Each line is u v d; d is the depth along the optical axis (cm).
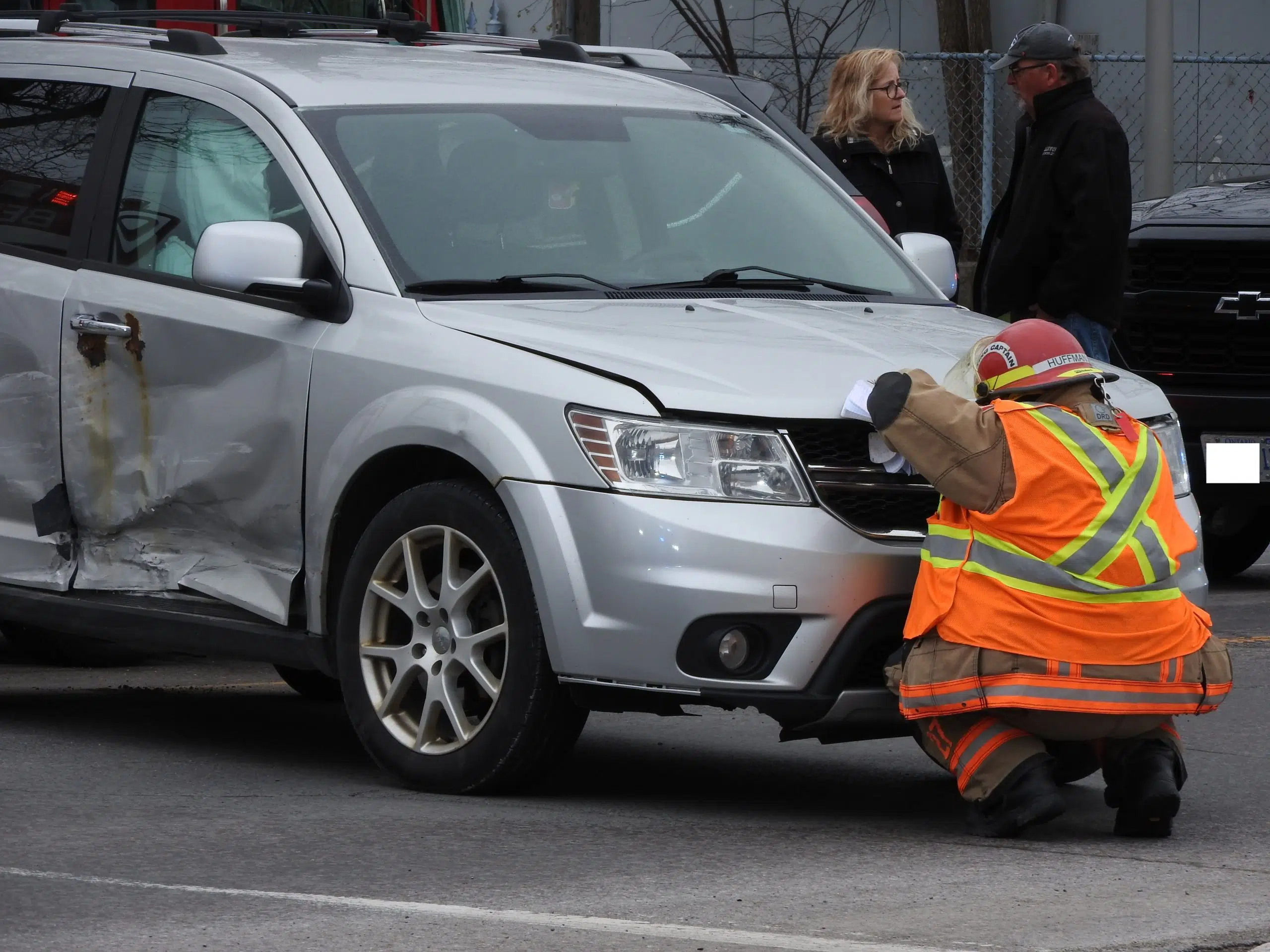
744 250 2231
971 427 1709
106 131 2330
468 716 1923
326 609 2022
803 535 1772
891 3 6450
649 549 1759
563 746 1870
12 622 2605
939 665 1725
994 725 1759
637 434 1788
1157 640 1722
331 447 1988
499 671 1886
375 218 2067
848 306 2141
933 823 1850
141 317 2177
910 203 3391
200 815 1834
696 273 2167
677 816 1859
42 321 2272
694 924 1460
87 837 1738
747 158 2366
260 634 2072
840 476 1800
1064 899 1543
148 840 1723
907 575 1802
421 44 2716
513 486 1817
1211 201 3784
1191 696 1742
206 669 2916
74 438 2238
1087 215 3108
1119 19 6500
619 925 1450
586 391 1814
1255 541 3738
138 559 2203
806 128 5838
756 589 1755
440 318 1959
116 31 2636
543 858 1670
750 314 2028
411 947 1394
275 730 2378
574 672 1802
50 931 1430
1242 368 3609
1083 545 1698
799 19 6219
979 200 6300
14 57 2494
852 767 2167
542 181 2181
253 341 2077
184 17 2631
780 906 1518
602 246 2153
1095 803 1969
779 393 1812
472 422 1858
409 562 1927
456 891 1554
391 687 1950
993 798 1759
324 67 2312
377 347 1970
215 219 2181
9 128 2441
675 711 1812
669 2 6241
